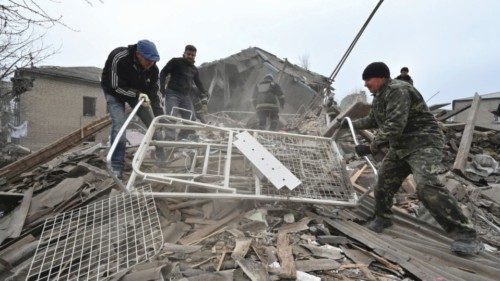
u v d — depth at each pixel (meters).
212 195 2.78
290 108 12.60
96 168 4.08
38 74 16.34
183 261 2.14
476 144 6.38
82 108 18.48
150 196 2.70
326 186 3.23
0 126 13.79
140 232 2.26
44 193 3.48
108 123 5.82
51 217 2.67
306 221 2.85
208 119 10.41
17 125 15.94
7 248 2.53
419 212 3.63
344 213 3.31
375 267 2.27
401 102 2.54
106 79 3.52
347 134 6.12
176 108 4.73
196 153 3.88
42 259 2.15
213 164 3.88
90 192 3.34
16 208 3.29
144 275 1.88
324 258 2.27
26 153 11.73
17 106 15.66
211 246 2.38
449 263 2.36
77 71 20.09
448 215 2.47
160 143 3.44
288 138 3.74
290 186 2.90
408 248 2.51
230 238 2.50
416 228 3.13
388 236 2.82
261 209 2.97
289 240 2.49
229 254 2.24
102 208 2.55
